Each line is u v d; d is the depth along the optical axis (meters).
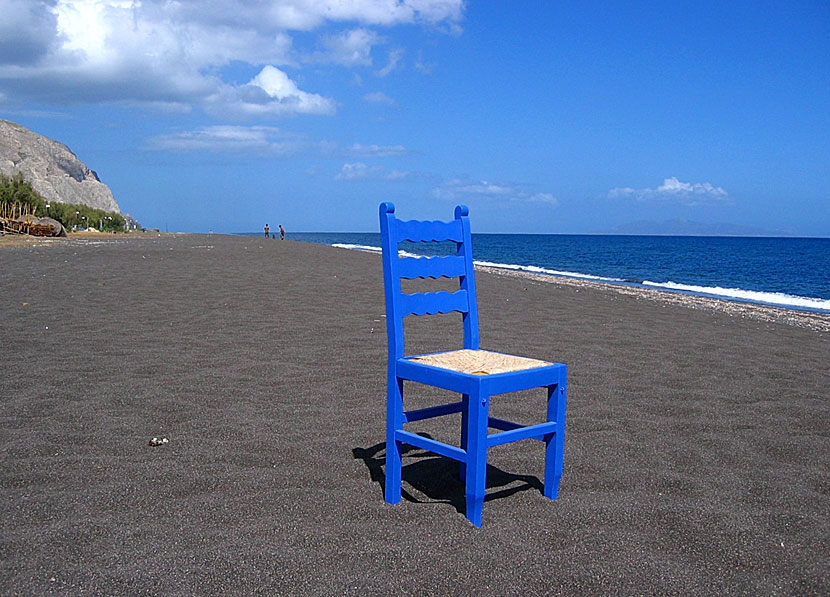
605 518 2.62
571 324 8.28
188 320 7.38
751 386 5.11
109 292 9.47
